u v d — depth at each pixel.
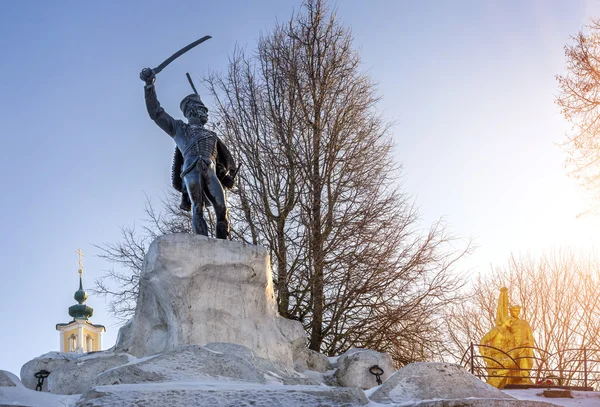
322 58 25.42
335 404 9.88
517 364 15.75
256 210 23.53
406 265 23.06
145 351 13.64
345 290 22.12
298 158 23.84
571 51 20.52
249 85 25.45
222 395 9.89
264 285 13.85
